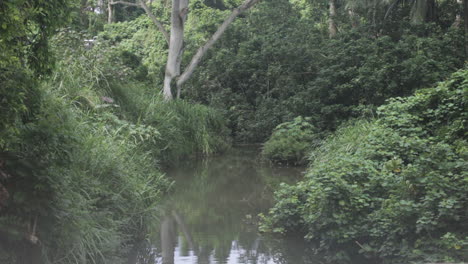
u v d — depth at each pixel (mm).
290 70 21984
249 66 22938
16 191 5066
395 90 15633
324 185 6781
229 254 6750
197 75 23391
